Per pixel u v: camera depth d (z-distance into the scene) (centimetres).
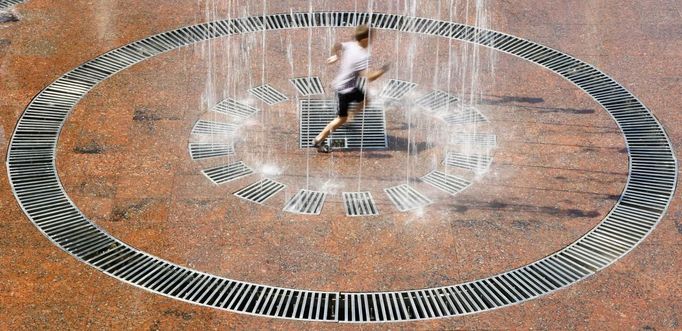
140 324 690
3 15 1194
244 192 862
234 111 998
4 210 826
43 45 1125
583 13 1237
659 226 821
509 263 771
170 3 1251
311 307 715
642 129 975
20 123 964
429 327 695
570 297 730
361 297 729
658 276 755
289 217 827
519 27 1202
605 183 885
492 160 920
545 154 931
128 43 1139
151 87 1041
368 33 892
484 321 702
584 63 1112
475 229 814
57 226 807
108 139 941
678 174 900
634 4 1260
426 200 855
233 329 687
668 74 1086
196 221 820
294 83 1058
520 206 848
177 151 926
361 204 848
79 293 722
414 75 1078
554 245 795
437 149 938
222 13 1227
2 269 746
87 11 1218
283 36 1170
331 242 794
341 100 912
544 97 1037
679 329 695
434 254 781
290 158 920
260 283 742
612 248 790
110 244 786
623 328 695
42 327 684
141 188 866
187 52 1121
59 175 881
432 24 1209
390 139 954
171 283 738
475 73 1085
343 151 934
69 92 1025
